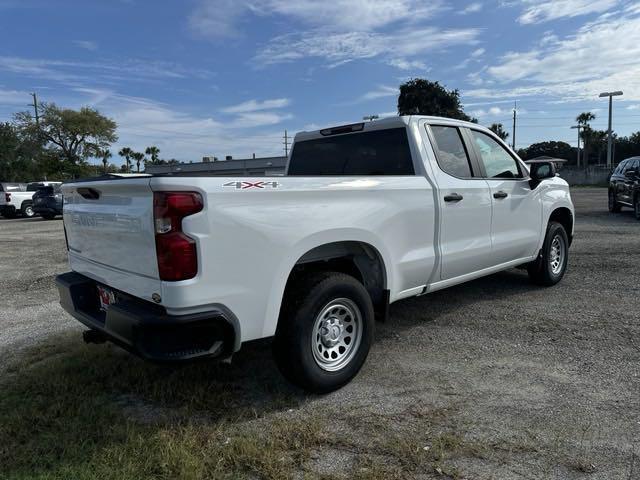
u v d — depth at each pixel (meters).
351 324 3.73
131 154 86.06
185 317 2.84
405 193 4.08
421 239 4.27
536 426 3.07
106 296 3.53
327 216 3.48
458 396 3.50
